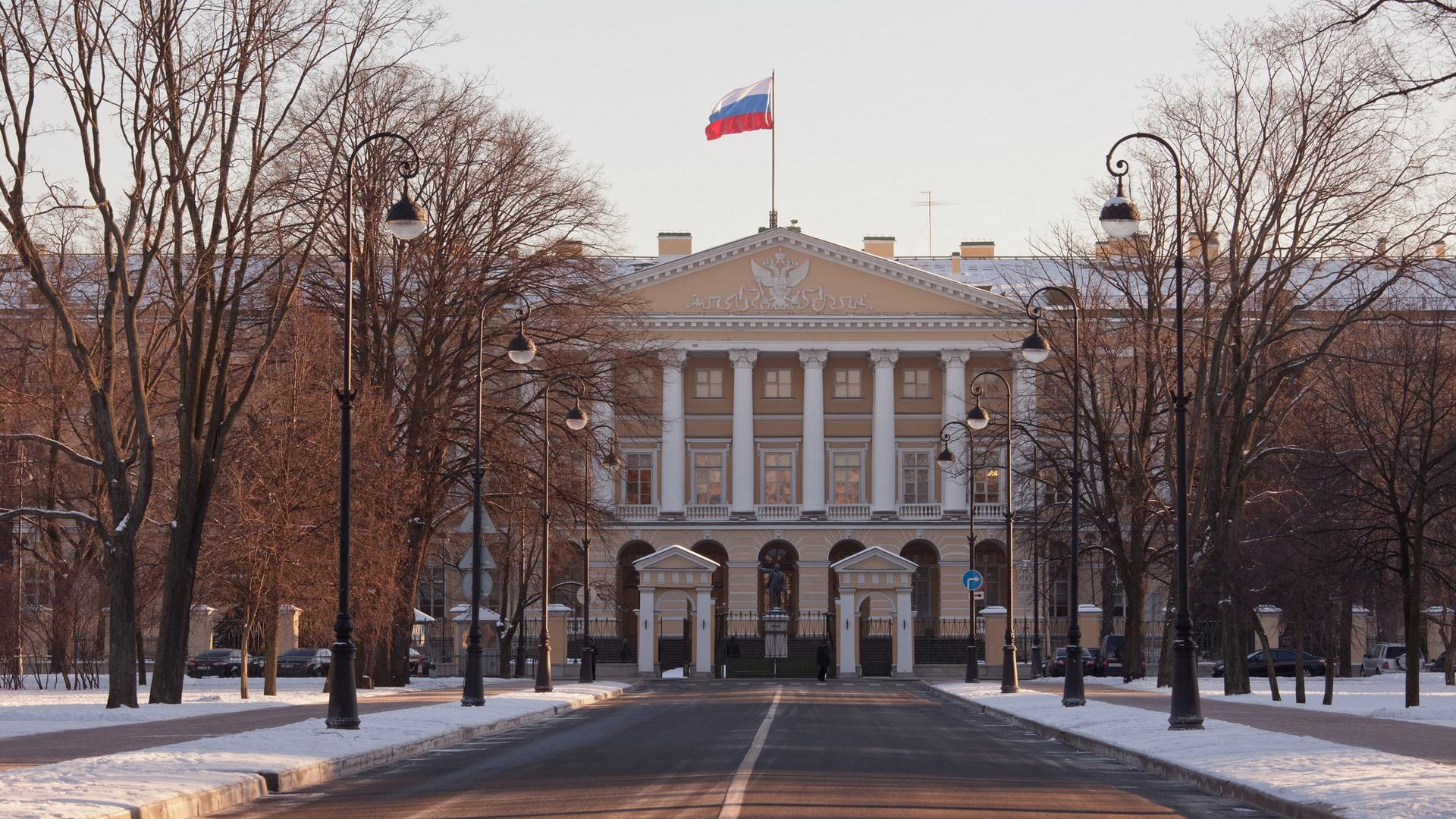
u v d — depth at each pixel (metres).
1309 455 46.78
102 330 42.62
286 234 43.38
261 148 36.53
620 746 26.17
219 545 43.59
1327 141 47.22
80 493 55.09
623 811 16.00
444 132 52.09
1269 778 18.22
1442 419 41.50
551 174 55.00
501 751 25.48
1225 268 55.62
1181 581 27.61
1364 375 45.50
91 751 22.08
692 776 20.11
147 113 34.62
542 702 40.59
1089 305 63.19
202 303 37.00
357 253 49.50
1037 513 65.50
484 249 53.91
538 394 55.66
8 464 52.97
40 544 59.62
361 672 51.06
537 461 56.47
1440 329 42.16
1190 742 23.89
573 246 55.53
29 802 14.94
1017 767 22.41
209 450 37.94
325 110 38.16
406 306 55.34
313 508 44.19
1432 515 38.56
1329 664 42.03
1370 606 51.44
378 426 46.44
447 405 52.72
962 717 37.81
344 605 27.19
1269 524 51.94
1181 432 28.66
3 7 33.12
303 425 44.22
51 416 50.78
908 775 20.56
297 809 16.97
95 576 54.56
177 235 36.44
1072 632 38.19
